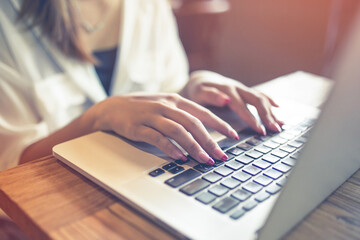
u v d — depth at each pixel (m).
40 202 0.35
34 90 0.85
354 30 0.31
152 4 1.12
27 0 0.85
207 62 2.36
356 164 0.41
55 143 0.53
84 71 0.94
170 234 0.31
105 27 1.02
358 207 0.35
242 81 2.22
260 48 2.26
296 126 0.52
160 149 0.43
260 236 0.29
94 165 0.40
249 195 0.35
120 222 0.33
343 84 0.32
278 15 2.13
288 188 0.30
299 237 0.31
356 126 0.37
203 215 0.32
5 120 0.80
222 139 0.48
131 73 1.06
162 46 1.15
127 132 0.47
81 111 0.96
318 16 1.95
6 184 0.38
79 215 0.33
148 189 0.36
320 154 0.33
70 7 0.89
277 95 0.65
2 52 0.83
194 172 0.39
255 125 0.51
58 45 0.89
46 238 0.31
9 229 0.62
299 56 2.09
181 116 0.46
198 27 2.32
